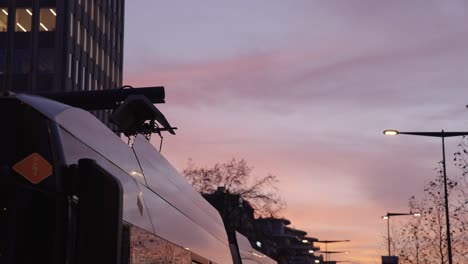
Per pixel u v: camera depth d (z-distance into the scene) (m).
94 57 91.50
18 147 4.57
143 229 6.98
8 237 4.37
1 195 4.40
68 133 5.15
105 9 96.44
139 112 11.06
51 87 81.31
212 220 12.70
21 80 81.50
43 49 82.06
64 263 4.41
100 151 6.01
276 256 80.06
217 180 67.62
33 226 4.42
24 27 82.38
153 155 8.46
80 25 86.75
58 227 4.43
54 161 4.57
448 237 46.22
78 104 12.95
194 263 10.05
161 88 12.76
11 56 82.06
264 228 75.56
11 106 4.67
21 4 82.62
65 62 81.75
